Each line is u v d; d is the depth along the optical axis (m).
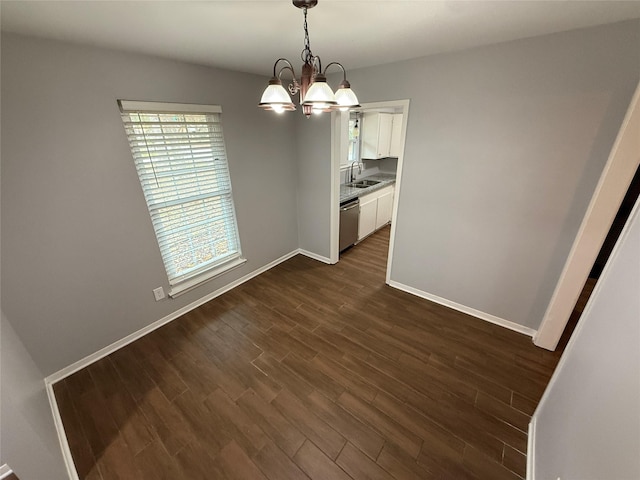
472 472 1.46
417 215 2.74
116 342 2.34
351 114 4.58
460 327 2.54
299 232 4.00
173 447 1.61
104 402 1.88
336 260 3.83
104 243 2.12
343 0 1.24
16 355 1.58
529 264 2.26
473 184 2.32
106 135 1.96
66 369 2.09
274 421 1.74
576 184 1.90
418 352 2.26
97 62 1.83
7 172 1.63
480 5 1.32
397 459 1.53
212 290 3.02
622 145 1.60
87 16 1.34
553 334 2.19
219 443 1.62
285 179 3.51
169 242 2.56
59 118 1.75
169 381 2.03
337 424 1.71
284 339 2.43
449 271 2.72
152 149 2.25
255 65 2.41
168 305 2.65
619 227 3.24
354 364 2.15
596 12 1.40
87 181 1.94
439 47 1.98
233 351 2.30
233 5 1.26
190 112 2.36
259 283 3.32
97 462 1.54
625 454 0.74
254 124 2.93
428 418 1.74
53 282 1.92
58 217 1.86
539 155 1.98
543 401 1.60
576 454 1.03
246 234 3.22
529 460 1.49
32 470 1.26
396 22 1.51
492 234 2.36
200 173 2.62
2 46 1.49
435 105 2.29
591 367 1.12
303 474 1.47
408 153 2.58
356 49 2.01
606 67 1.63
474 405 1.81
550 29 1.64
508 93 1.96
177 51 1.96
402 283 3.14
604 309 1.14
